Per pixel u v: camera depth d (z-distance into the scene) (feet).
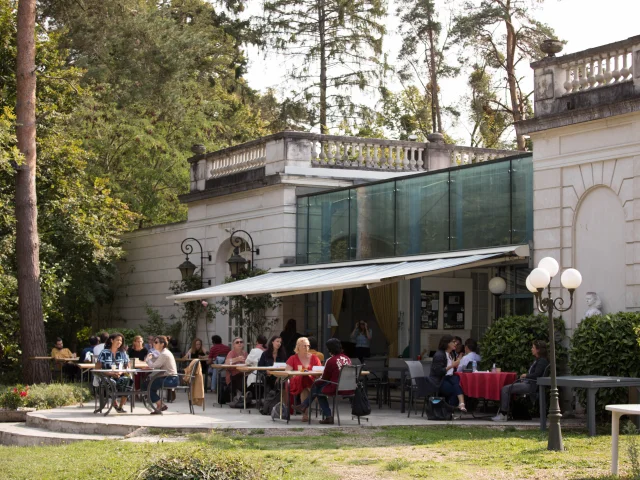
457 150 81.41
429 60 123.24
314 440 42.09
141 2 119.14
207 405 59.93
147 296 95.09
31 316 70.13
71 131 102.53
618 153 50.65
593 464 34.68
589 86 53.16
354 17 126.31
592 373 47.47
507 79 117.60
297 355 50.78
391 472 33.42
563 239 53.47
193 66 123.03
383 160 78.79
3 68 77.61
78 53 112.98
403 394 55.47
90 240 83.15
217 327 83.25
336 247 71.51
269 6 126.31
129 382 55.42
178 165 112.98
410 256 64.03
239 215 81.10
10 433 49.39
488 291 72.43
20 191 70.03
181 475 28.25
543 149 54.80
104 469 34.88
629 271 49.67
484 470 33.76
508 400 49.06
